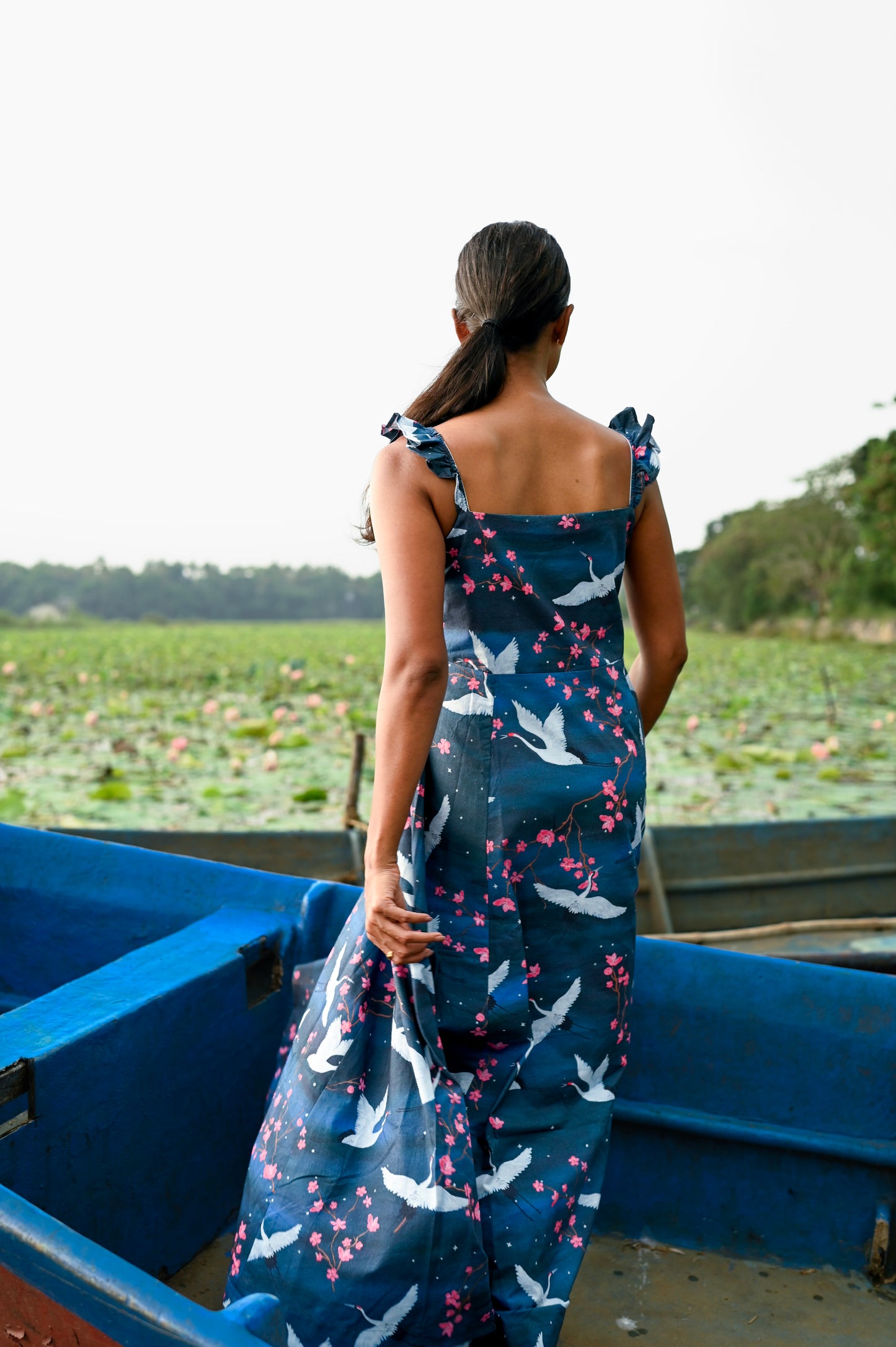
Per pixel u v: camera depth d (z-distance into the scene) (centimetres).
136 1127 148
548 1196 116
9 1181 128
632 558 134
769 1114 163
